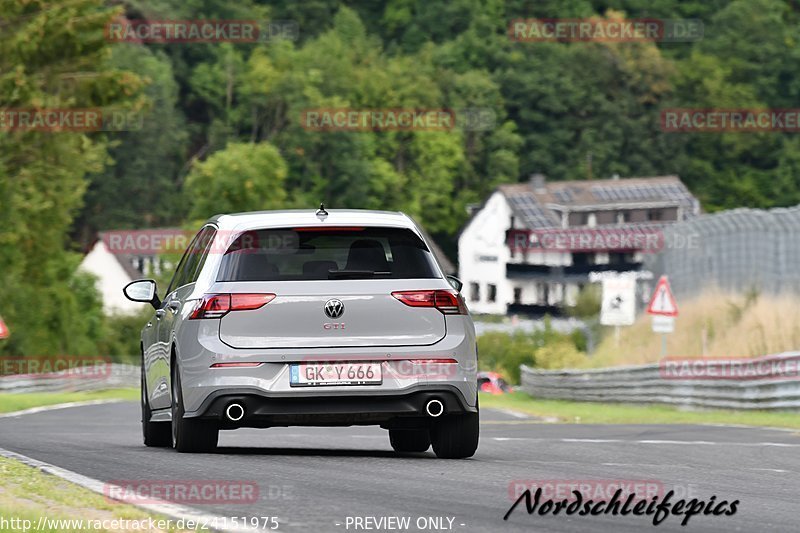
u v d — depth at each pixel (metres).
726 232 113.50
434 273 32.53
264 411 31.47
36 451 34.88
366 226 32.47
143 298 37.81
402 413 31.80
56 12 162.62
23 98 159.88
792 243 105.50
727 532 21.55
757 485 28.70
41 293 172.50
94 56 166.50
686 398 80.00
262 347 31.59
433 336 32.06
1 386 111.75
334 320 31.75
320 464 30.67
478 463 32.06
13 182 165.25
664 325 88.88
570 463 33.41
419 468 30.23
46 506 22.75
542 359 148.12
